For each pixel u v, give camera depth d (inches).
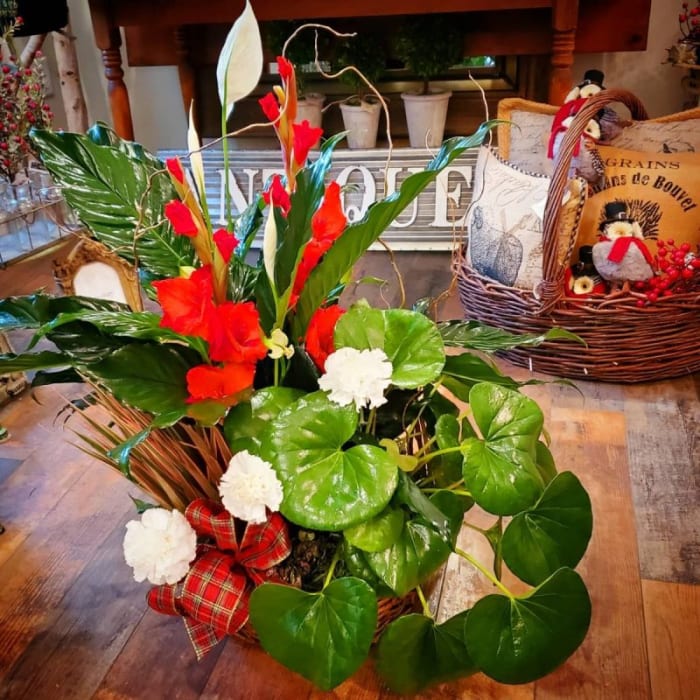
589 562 48.1
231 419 35.5
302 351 36.6
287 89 32.4
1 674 42.4
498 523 40.1
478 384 36.2
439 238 98.1
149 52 108.2
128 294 60.4
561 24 85.0
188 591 36.4
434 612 44.9
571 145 60.1
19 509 55.1
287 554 36.4
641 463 57.5
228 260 33.0
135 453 37.5
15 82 83.7
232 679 41.4
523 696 40.1
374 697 40.1
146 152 40.3
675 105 105.3
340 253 33.3
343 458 33.9
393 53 106.7
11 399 69.0
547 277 63.8
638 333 65.5
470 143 31.2
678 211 67.7
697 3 98.3
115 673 42.2
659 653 42.1
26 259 97.1
